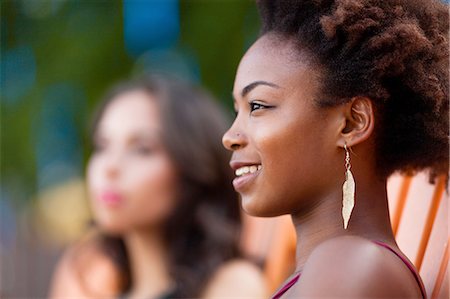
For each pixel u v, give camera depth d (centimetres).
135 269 346
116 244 359
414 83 162
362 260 149
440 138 168
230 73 475
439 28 169
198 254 334
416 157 169
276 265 308
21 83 527
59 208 566
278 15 168
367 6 162
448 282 182
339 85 160
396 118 164
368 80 159
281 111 161
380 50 159
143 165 335
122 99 345
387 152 165
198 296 330
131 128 337
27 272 698
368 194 165
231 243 340
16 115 523
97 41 500
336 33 160
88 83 498
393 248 161
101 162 338
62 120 524
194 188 340
